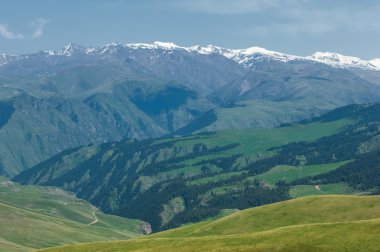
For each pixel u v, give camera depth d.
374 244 164.62
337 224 182.00
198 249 179.88
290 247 169.75
